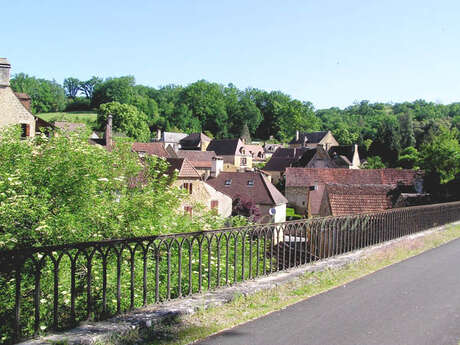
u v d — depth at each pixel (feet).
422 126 331.98
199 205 49.96
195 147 362.53
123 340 16.58
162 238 20.57
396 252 36.14
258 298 22.35
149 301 33.47
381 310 21.53
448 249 39.91
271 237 26.37
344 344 17.17
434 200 95.14
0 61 98.02
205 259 40.42
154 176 49.11
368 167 274.16
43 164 37.96
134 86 440.45
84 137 45.57
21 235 30.89
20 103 100.27
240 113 471.21
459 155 107.65
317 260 30.19
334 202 82.17
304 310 21.26
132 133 316.19
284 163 263.90
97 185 39.14
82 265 32.04
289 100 505.66
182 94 466.29
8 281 27.17
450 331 18.81
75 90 471.21
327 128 535.60
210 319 19.24
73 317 17.42
